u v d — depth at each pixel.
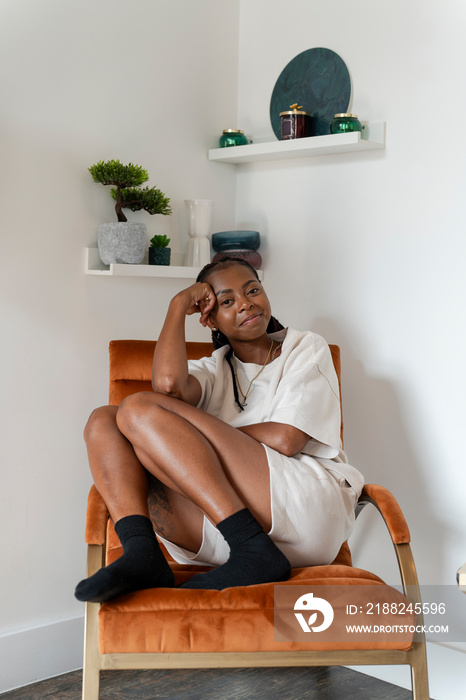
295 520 1.61
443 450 2.13
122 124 2.28
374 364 2.28
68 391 2.19
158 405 1.63
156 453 1.58
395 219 2.22
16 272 2.04
